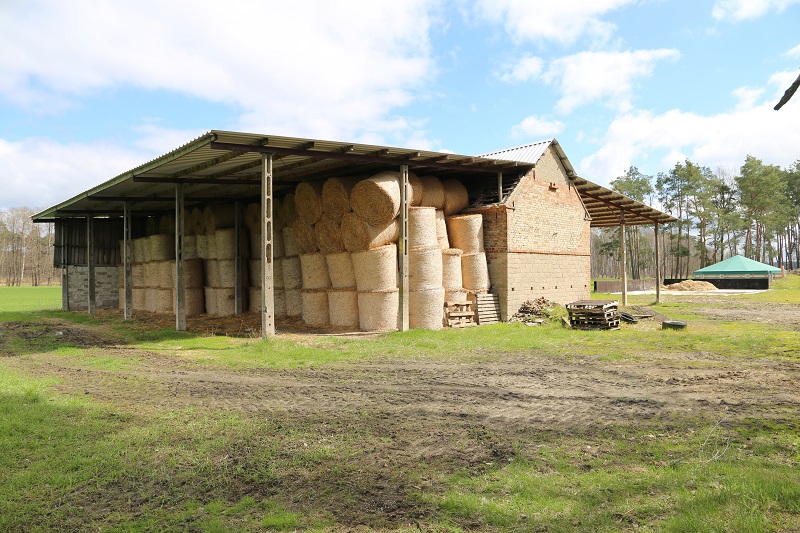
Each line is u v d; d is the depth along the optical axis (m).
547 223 20.44
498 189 18.73
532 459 5.32
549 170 20.83
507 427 6.40
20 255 97.88
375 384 8.80
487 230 18.72
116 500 4.53
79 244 28.08
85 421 6.71
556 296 20.86
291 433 6.16
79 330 18.14
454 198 18.52
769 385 8.45
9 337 16.05
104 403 7.64
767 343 12.59
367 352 11.88
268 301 13.52
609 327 16.11
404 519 4.11
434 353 11.81
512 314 18.41
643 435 6.02
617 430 6.22
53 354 12.57
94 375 9.84
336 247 16.62
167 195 21.81
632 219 29.17
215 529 3.96
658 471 4.95
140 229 29.48
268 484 4.80
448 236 18.36
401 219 15.56
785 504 4.09
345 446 5.74
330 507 4.32
